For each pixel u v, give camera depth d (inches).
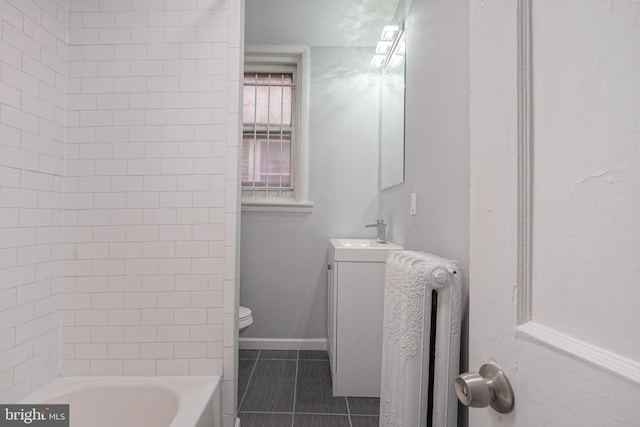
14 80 49.6
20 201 51.1
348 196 109.0
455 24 47.3
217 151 62.1
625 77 12.1
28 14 52.0
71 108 61.1
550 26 15.6
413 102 69.7
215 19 62.2
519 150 17.0
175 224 61.8
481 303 20.3
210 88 62.2
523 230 16.8
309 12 92.1
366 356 77.1
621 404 11.7
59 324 60.1
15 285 50.4
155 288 61.5
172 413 54.8
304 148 107.9
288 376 88.6
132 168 61.6
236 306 64.1
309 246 108.4
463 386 18.3
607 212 12.6
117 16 61.6
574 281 14.0
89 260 60.9
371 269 76.7
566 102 14.6
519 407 16.6
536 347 15.6
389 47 90.7
